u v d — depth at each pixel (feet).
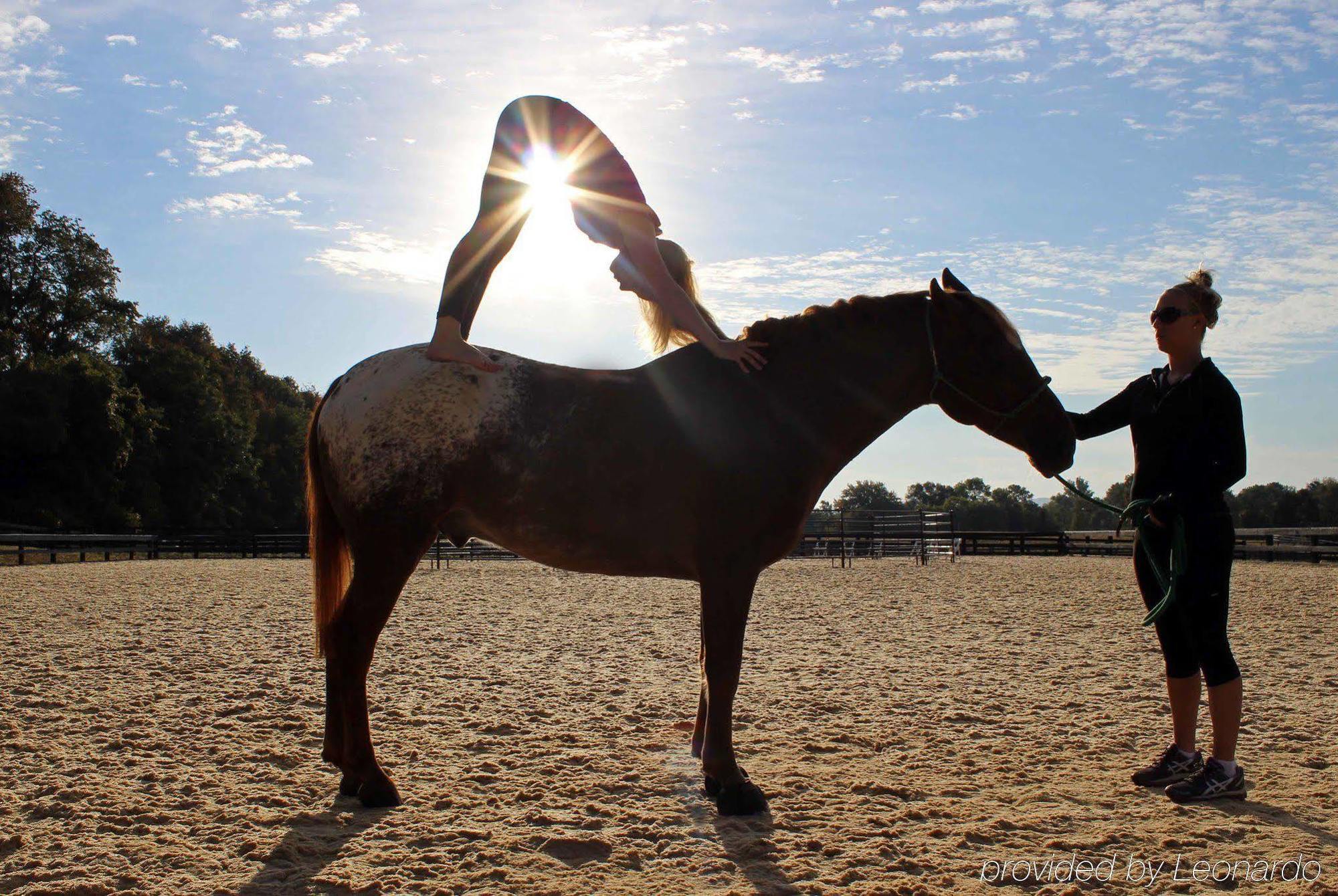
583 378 14.64
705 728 15.78
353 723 14.17
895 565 86.12
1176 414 15.03
